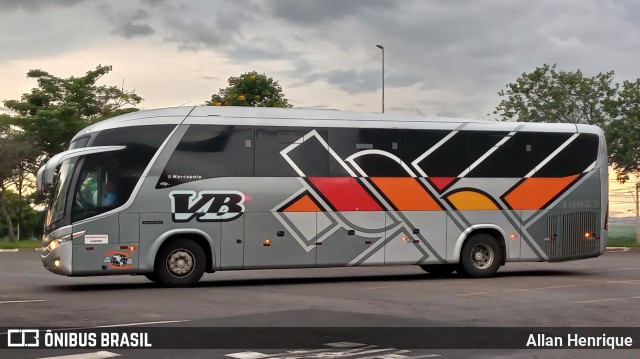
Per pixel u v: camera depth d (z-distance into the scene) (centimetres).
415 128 1948
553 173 2053
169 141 1762
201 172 1773
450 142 1973
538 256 2030
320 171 1861
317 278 2062
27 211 5225
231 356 931
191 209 1759
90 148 1722
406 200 1925
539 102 4256
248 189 1803
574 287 1755
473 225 1980
